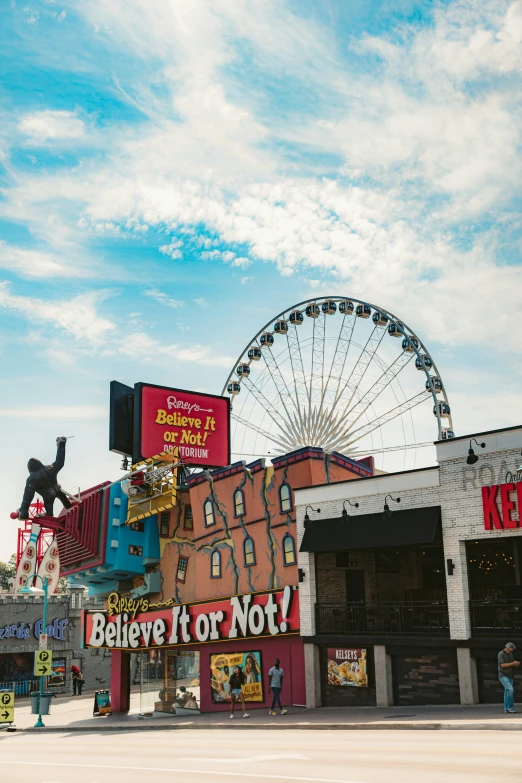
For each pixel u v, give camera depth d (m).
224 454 53.53
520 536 28.05
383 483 32.06
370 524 31.95
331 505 33.66
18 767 17.56
